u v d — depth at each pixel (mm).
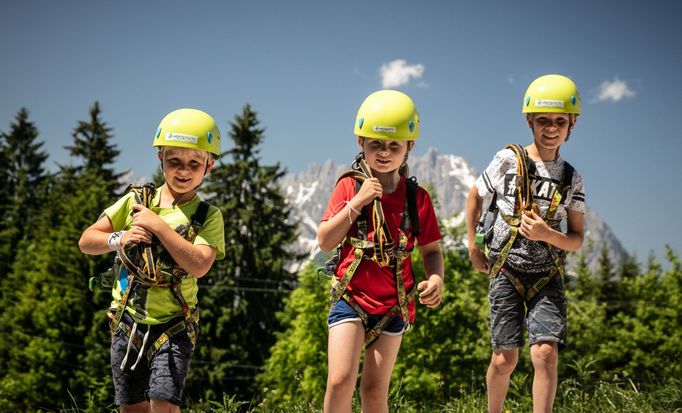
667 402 6352
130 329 4129
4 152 68250
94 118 61969
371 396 4152
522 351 26328
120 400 4172
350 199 4215
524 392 6672
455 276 29859
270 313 45688
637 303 44031
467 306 29438
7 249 55844
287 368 34688
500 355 5285
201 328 42812
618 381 6996
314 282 34531
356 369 4023
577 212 5297
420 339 28312
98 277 4285
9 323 36750
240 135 54312
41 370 34188
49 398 33844
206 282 45438
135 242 4047
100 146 61688
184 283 4168
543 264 5164
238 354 42469
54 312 35531
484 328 28672
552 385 4969
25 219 60625
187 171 4262
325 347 33438
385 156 4168
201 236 4242
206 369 40812
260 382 41000
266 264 47500
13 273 53250
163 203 4352
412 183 4359
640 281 44312
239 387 42000
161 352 4039
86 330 35812
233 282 45781
